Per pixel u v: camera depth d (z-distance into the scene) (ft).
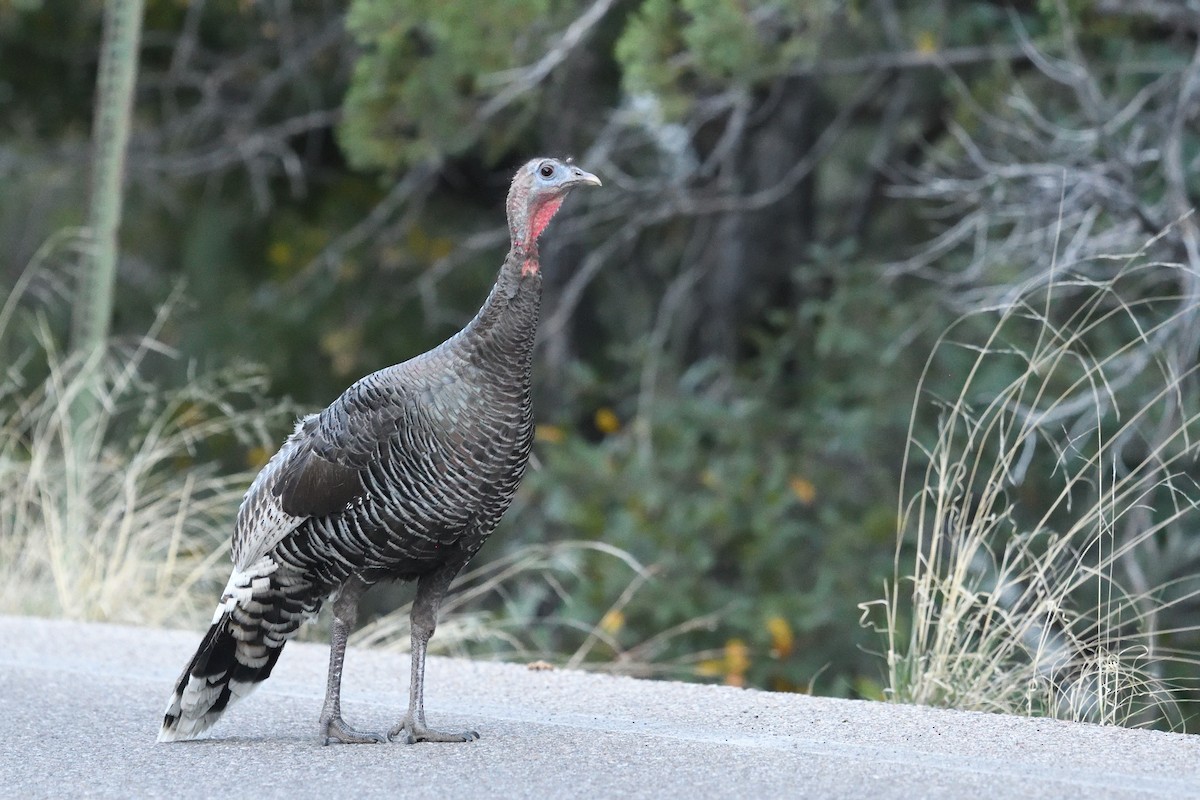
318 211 99.40
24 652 45.80
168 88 94.07
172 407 62.69
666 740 34.40
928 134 86.69
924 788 29.78
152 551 59.41
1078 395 64.80
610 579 71.61
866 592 72.54
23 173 99.60
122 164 65.16
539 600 75.00
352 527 33.68
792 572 76.28
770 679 71.41
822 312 82.12
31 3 85.97
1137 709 42.47
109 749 34.06
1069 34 59.31
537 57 69.92
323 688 41.55
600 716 37.65
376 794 29.89
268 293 96.68
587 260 93.61
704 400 82.84
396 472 33.17
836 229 100.27
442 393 33.09
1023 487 66.95
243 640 34.94
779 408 87.30
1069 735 34.96
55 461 66.18
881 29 81.46
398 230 90.84
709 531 75.82
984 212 64.13
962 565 42.09
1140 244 58.44
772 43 64.54
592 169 79.00
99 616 55.67
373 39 67.87
